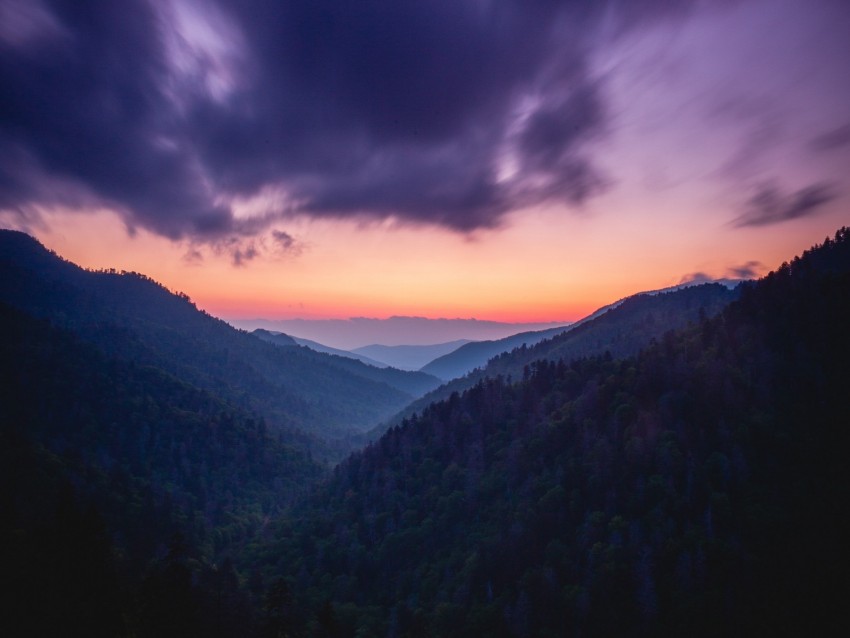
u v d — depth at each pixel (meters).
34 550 57.28
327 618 75.00
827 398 102.75
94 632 50.75
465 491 126.94
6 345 191.75
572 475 107.38
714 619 70.31
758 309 141.38
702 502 88.88
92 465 137.38
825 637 65.62
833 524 79.19
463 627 84.12
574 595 79.12
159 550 106.00
